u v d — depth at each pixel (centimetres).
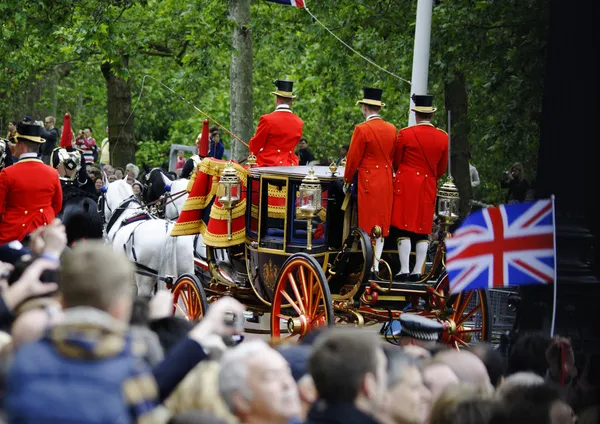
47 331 1709
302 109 14012
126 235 5922
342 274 4597
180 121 16488
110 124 12194
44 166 5112
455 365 2569
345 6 9625
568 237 4150
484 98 8975
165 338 2606
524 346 3133
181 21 10950
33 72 12850
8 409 1644
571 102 4162
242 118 9388
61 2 9756
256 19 9425
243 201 5006
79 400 1628
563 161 4188
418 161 4588
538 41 6994
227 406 1959
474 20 7762
